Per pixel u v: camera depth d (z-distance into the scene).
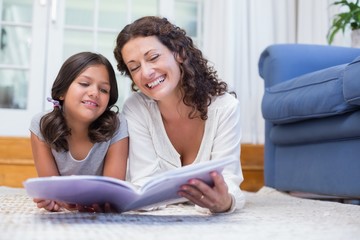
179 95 1.13
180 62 1.08
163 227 0.67
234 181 1.02
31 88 2.31
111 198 0.76
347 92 1.21
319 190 1.47
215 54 2.41
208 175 0.75
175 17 2.55
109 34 2.46
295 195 1.75
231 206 0.88
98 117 1.14
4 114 2.28
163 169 1.18
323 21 2.37
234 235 0.61
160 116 1.17
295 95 1.51
